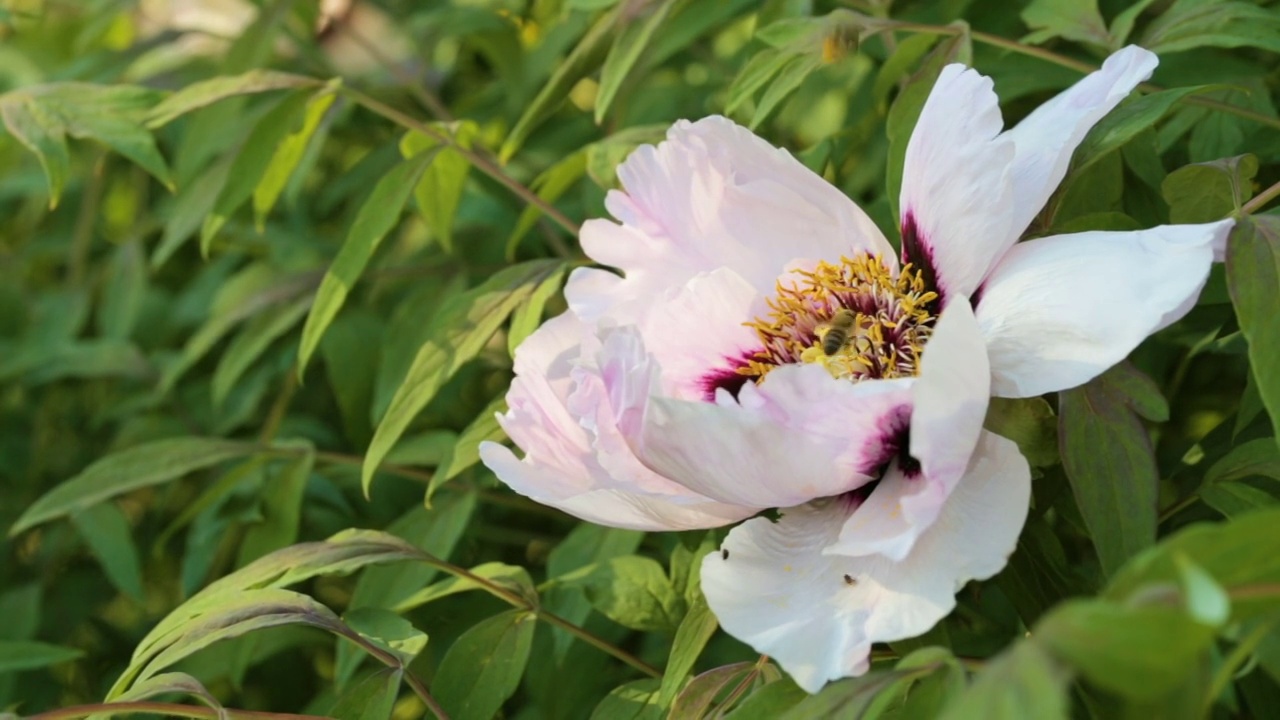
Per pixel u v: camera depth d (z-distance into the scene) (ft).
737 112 3.18
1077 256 2.34
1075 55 3.01
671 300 2.51
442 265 3.38
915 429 2.24
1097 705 2.33
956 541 2.28
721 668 2.43
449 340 2.73
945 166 2.39
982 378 2.27
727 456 2.31
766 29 2.75
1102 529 2.34
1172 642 1.97
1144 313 2.28
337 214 4.20
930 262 2.44
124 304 3.85
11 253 4.45
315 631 3.19
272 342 3.72
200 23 4.29
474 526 3.35
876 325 2.47
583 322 2.56
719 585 2.34
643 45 2.83
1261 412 2.59
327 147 4.32
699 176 2.53
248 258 4.18
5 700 3.37
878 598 2.29
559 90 2.97
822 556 2.35
